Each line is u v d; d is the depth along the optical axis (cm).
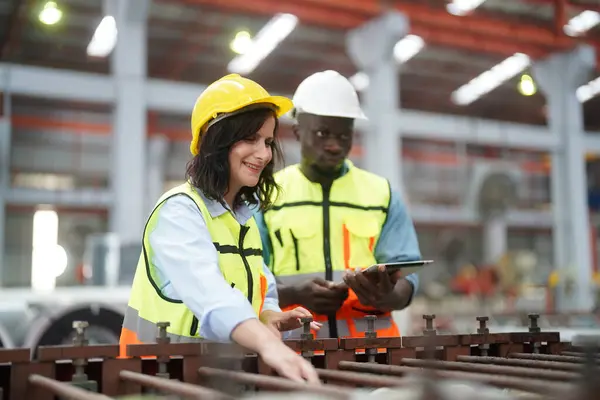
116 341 389
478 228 1617
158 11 1093
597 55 1227
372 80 1046
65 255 1152
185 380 117
